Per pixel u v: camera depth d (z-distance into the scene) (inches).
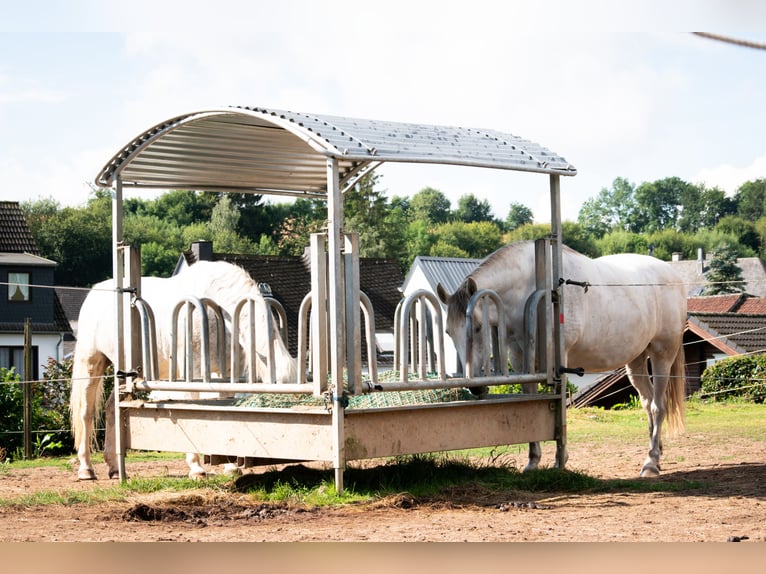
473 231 3973.9
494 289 351.6
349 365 292.0
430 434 313.6
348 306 293.1
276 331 340.8
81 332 415.5
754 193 4097.0
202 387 326.0
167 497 319.0
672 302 411.8
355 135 302.2
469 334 326.6
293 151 386.9
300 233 2544.3
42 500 317.1
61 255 3430.1
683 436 539.8
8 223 1692.9
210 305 340.5
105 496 324.5
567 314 365.1
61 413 619.8
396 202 4303.6
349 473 334.6
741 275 2952.8
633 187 4254.4
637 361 422.0
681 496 308.0
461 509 282.7
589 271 378.0
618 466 410.9
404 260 2513.5
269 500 302.4
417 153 305.9
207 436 330.0
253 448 314.7
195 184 398.0
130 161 362.0
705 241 3892.7
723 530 244.4
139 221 3641.7
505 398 334.6
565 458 356.2
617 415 733.9
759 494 311.4
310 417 298.5
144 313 356.2
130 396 359.9
